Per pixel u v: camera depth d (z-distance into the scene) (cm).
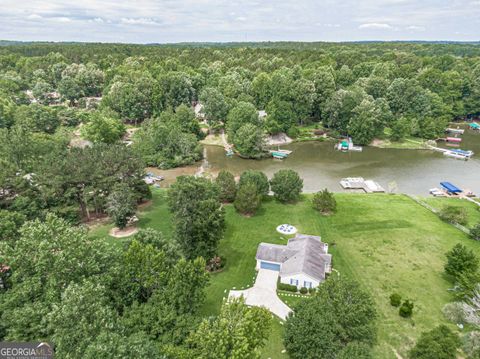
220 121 12900
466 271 4578
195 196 5044
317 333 3412
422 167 9994
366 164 10262
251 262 5434
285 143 12012
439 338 3553
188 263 3653
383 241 6009
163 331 3234
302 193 8119
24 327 3066
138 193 7088
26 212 5481
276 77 13825
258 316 3338
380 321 4238
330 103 12338
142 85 13500
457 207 6900
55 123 11950
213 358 2780
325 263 5156
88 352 2489
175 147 10319
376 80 13850
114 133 10969
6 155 6712
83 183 6388
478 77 14200
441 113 12750
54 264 3353
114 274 3666
